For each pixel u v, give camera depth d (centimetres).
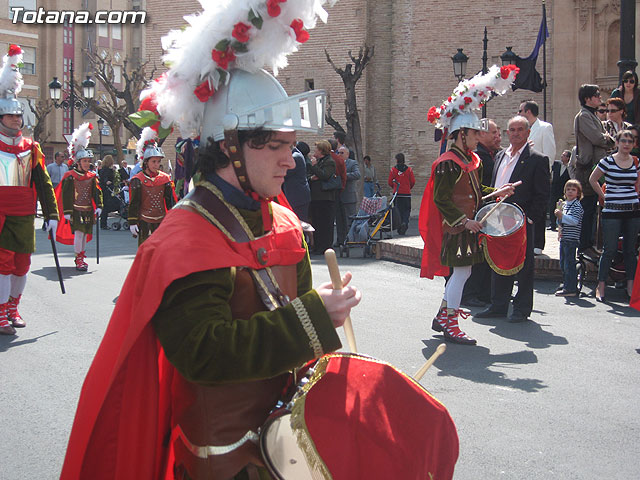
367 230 1388
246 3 206
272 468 200
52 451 442
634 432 470
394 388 199
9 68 748
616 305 887
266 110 206
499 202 702
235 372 189
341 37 2809
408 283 1050
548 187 796
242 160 209
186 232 200
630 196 891
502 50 2623
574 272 938
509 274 750
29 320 803
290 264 222
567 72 2511
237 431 205
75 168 1220
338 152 1557
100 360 203
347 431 191
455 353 661
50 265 1283
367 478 189
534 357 649
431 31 2725
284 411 198
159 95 219
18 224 741
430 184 716
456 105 690
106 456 205
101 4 6425
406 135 2775
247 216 212
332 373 202
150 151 1016
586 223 1035
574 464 419
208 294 193
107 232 2073
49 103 6066
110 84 3058
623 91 1181
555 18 2519
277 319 191
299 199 1158
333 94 2831
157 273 192
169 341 192
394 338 713
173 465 225
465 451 436
